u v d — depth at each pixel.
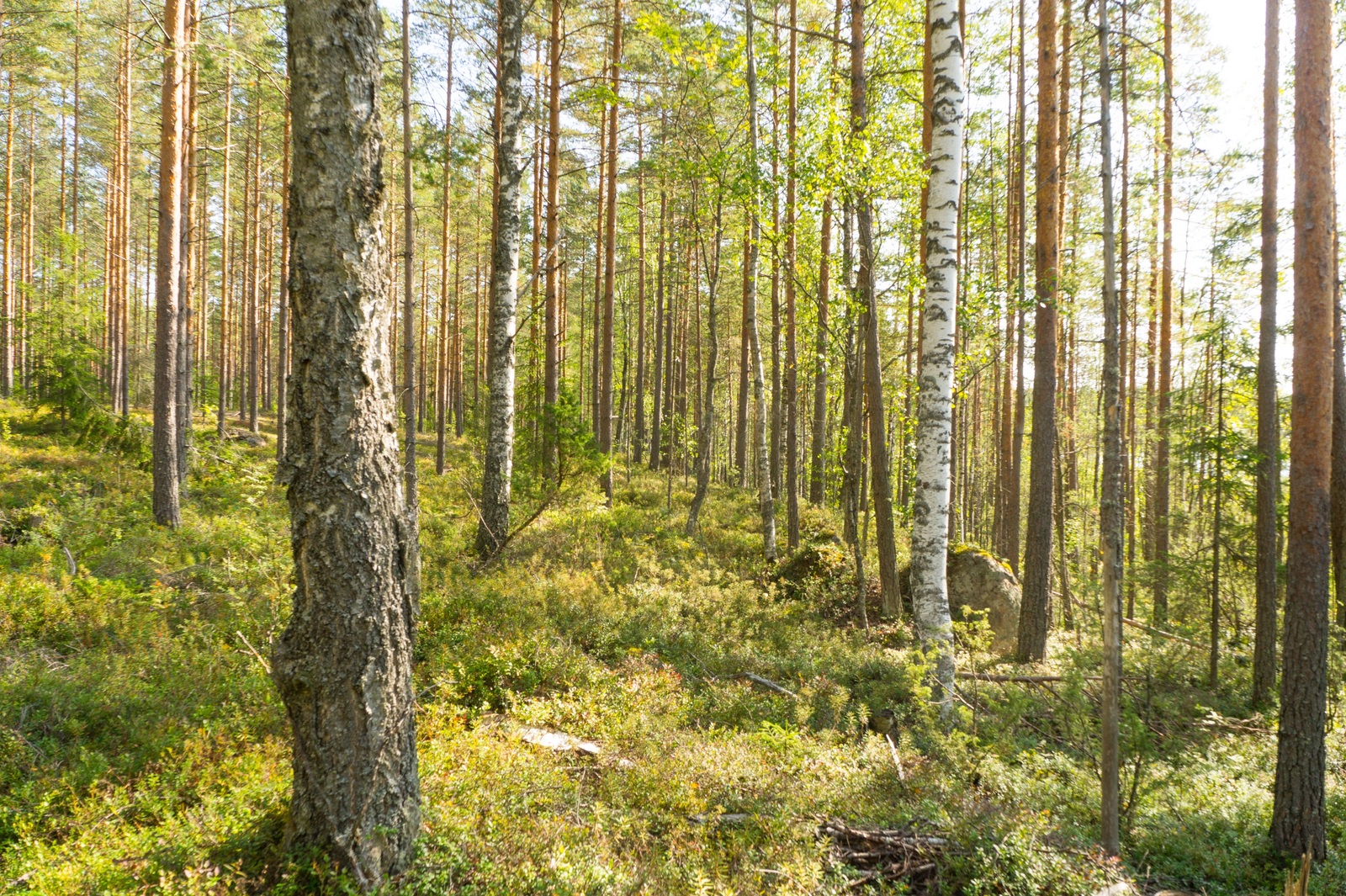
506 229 12.82
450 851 4.12
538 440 14.05
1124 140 16.30
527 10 13.15
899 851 5.02
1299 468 6.81
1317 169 6.95
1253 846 6.41
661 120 21.11
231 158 26.03
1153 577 13.19
